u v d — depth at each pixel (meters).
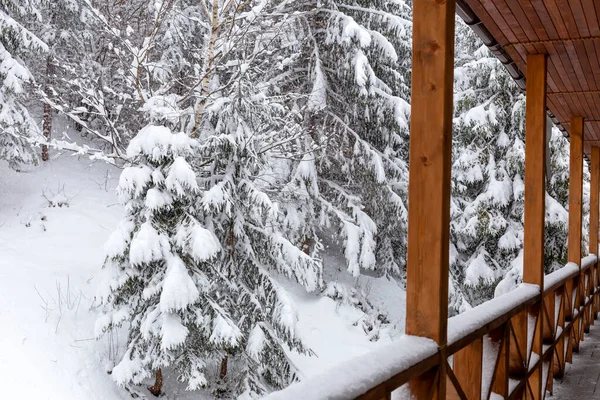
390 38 12.57
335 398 1.38
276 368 8.59
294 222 11.38
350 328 11.23
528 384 3.94
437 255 2.17
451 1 2.24
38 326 8.22
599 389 4.86
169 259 7.67
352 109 12.29
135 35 12.42
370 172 12.13
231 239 8.83
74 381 7.61
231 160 8.49
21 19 13.24
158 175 7.65
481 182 12.70
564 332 5.32
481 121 12.05
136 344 7.70
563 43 4.04
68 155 15.40
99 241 11.62
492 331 3.17
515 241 12.01
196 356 7.90
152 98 8.35
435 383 2.11
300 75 12.43
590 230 8.41
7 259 9.80
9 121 11.52
